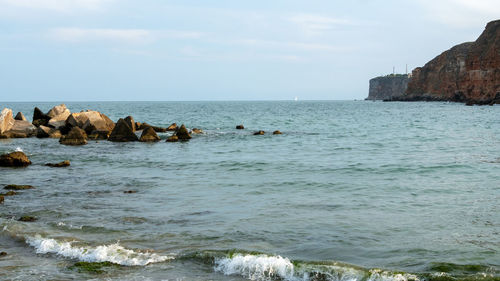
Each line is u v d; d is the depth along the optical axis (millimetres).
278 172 21875
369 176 20422
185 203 15227
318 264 9289
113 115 101062
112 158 28031
